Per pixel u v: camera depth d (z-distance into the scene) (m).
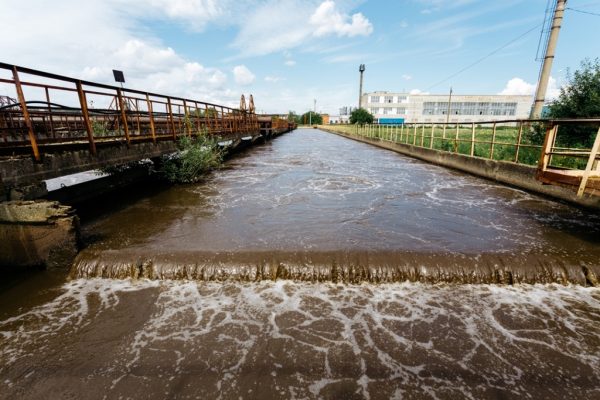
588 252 5.32
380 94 81.62
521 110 78.81
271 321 3.96
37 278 4.82
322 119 115.19
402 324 3.91
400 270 4.77
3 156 4.89
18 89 4.58
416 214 7.44
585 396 3.01
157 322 3.94
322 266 4.81
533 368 3.30
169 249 5.21
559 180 5.57
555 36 13.57
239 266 4.82
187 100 10.91
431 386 3.11
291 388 3.09
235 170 13.83
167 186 10.41
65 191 7.44
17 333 3.73
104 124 12.09
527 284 4.69
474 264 4.81
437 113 81.25
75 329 3.80
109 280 4.79
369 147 26.72
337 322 3.94
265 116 32.19
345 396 3.01
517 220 7.00
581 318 4.01
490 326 3.88
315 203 8.39
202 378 3.18
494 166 11.31
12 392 3.03
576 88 11.86
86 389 3.06
